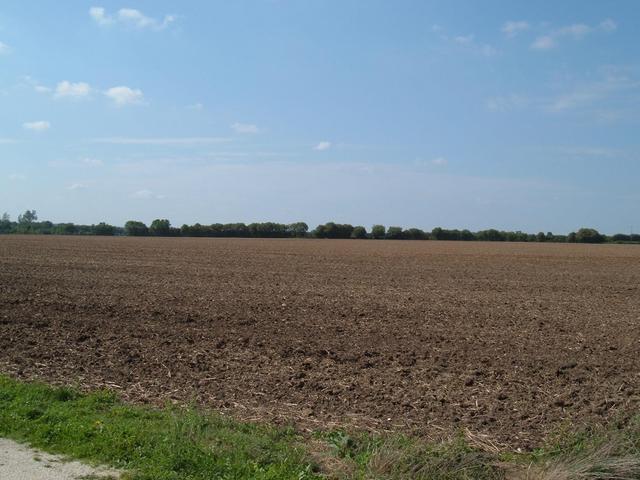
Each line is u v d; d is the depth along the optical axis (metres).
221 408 8.83
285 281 30.20
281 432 7.57
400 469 6.16
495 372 11.44
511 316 19.22
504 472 6.36
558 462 6.36
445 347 13.91
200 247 71.12
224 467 6.01
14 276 29.33
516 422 8.43
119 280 28.52
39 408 7.96
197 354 12.70
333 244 91.38
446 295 25.23
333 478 5.98
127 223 136.12
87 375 10.63
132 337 14.52
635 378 11.14
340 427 7.98
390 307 20.88
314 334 15.37
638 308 21.83
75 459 6.21
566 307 21.91
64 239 93.38
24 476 5.72
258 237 133.00
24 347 13.04
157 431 6.98
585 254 68.75
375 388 10.18
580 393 10.01
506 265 47.38
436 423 8.32
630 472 6.05
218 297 22.64
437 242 112.69
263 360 12.29
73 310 18.45
